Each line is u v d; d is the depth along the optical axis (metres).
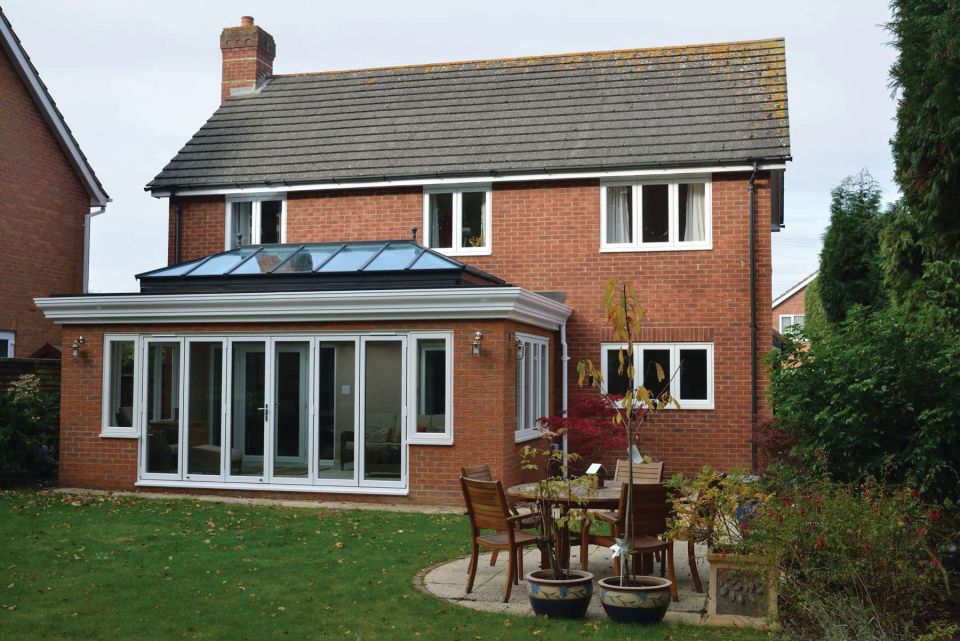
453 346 14.31
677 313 18.03
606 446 17.03
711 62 20.73
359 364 14.66
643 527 8.84
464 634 7.55
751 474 17.27
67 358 15.88
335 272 15.50
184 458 15.33
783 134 18.11
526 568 10.27
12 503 13.75
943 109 12.01
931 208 12.34
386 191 19.61
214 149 21.50
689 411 17.78
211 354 15.30
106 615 7.91
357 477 14.60
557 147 19.12
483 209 19.19
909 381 9.13
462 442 14.22
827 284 24.39
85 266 23.02
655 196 18.41
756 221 17.84
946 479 9.01
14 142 20.75
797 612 7.75
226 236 20.42
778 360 10.20
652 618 7.89
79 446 15.80
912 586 7.42
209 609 8.15
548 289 18.69
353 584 9.15
